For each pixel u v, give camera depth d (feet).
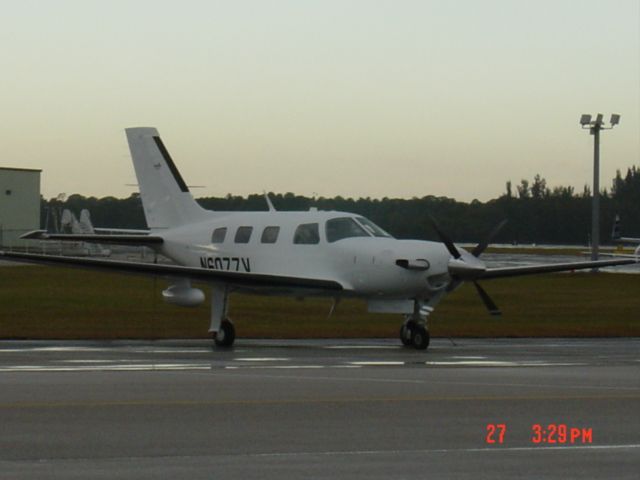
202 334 187.01
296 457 72.23
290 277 165.37
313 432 81.46
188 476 66.28
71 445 75.82
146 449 74.59
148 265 163.84
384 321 226.58
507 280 418.51
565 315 251.39
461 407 94.17
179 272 164.04
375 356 145.79
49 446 75.46
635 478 66.44
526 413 91.04
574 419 88.07
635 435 80.84
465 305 285.84
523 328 207.51
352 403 96.12
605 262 176.24
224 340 163.94
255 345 166.30
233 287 168.14
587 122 458.09
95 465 69.36
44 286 350.23
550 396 101.35
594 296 330.54
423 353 152.05
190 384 108.99
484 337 187.73
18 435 79.51
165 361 135.23
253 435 80.12
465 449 75.20
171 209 194.08
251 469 68.39
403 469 68.64
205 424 84.64
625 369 127.34
